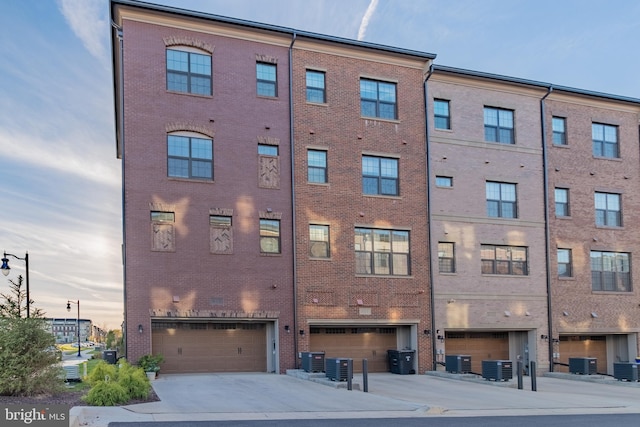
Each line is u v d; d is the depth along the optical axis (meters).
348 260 25.91
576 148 31.53
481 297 28.27
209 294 23.39
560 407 17.72
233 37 25.27
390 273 26.75
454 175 28.61
